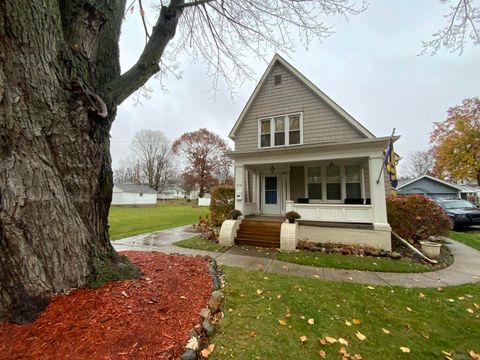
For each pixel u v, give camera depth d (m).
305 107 10.05
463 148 18.78
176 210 25.11
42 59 2.12
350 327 2.69
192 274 3.59
